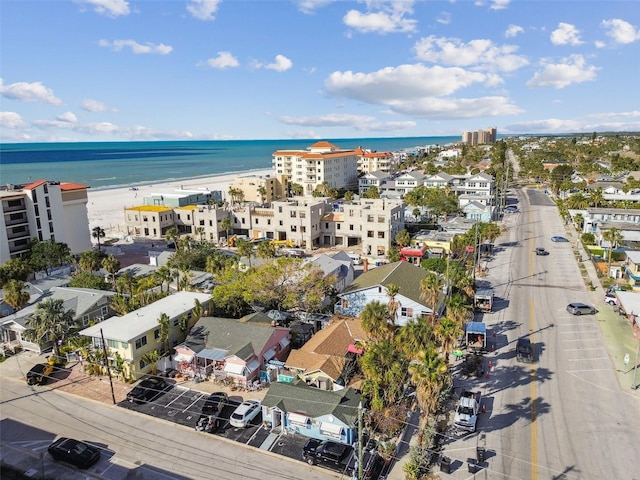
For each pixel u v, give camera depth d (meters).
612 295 66.88
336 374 43.31
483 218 129.75
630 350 51.59
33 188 89.69
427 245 94.75
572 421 38.75
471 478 32.19
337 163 197.75
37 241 87.88
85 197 103.31
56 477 32.97
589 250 95.94
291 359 46.62
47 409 42.12
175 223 131.12
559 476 32.31
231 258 76.06
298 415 36.81
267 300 59.59
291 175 195.38
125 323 49.75
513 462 33.78
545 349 52.38
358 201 123.38
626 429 37.53
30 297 61.62
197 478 32.78
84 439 37.56
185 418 40.44
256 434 38.06
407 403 41.25
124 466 34.19
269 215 116.31
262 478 32.72
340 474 33.00
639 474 32.50
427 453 33.47
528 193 188.88
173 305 55.84
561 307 65.62
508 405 41.28
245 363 44.88
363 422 36.56
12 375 48.62
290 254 99.62
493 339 55.28
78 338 53.28
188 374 47.66
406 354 40.06
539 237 111.69
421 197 144.88
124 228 137.88
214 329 50.53
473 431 37.31
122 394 44.56
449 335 40.25
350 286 64.75
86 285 69.50
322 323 57.94
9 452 35.91
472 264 87.12
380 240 100.88
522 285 76.19
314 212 110.31
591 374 46.53
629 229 96.06
